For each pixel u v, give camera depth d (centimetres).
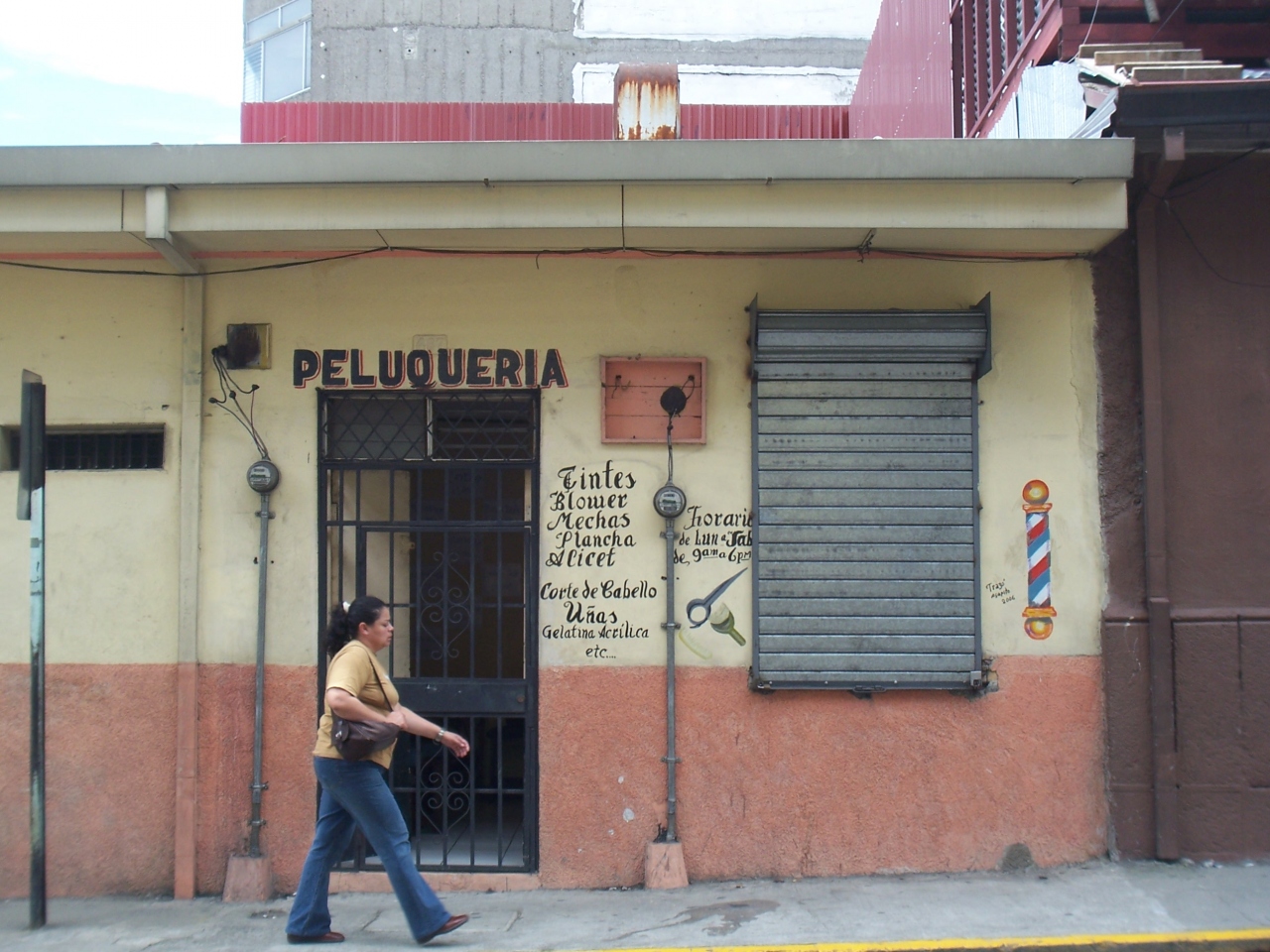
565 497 579
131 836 577
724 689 572
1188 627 560
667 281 584
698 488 579
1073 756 565
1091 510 571
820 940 480
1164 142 514
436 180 511
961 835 565
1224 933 475
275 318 588
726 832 568
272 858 572
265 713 576
